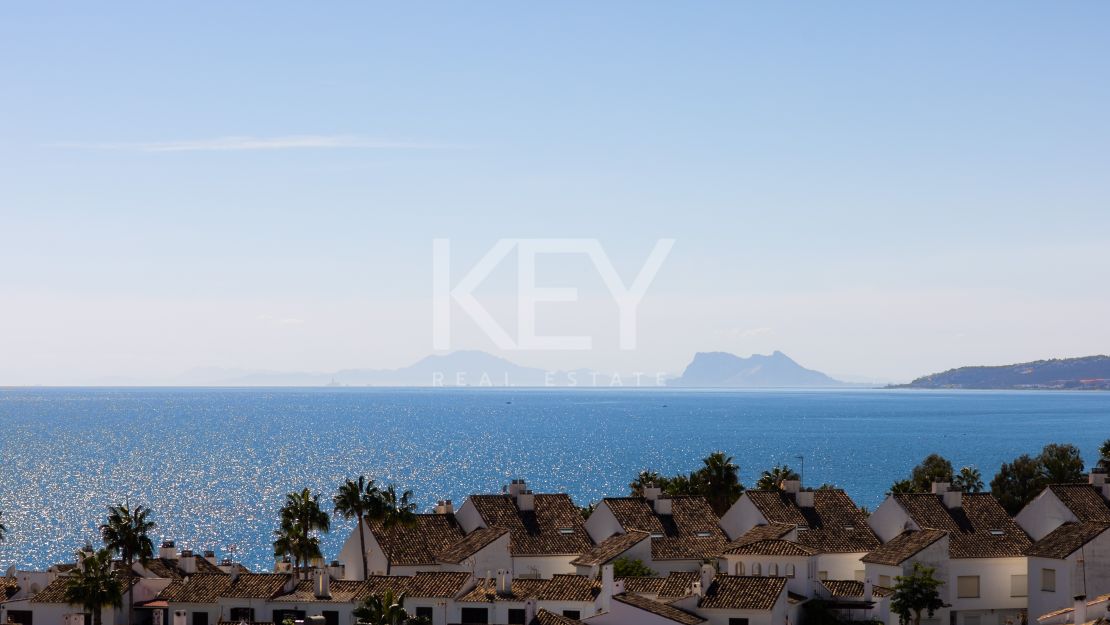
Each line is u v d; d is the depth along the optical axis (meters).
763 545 110.62
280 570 125.88
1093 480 130.88
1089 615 89.75
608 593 95.56
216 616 102.12
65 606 103.31
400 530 124.25
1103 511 124.81
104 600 98.75
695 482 153.62
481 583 101.38
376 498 123.69
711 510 132.75
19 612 103.94
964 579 120.94
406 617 92.06
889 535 128.12
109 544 106.94
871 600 106.25
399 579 102.75
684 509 131.50
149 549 108.62
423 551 122.25
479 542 120.38
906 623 110.62
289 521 118.50
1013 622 117.25
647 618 91.44
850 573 125.38
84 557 109.56
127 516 110.06
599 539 127.94
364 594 100.12
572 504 131.88
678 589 97.81
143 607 103.19
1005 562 122.12
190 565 115.19
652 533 125.25
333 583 103.94
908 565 116.75
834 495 134.50
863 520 130.75
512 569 121.06
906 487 169.88
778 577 97.62
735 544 119.38
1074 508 124.38
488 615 96.88
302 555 116.56
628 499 130.62
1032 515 127.38
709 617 94.00
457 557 118.88
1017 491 171.50
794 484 133.50
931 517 126.31
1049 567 115.06
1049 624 91.56
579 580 102.62
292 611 100.25
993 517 127.94
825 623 104.00
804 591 107.25
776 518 128.62
